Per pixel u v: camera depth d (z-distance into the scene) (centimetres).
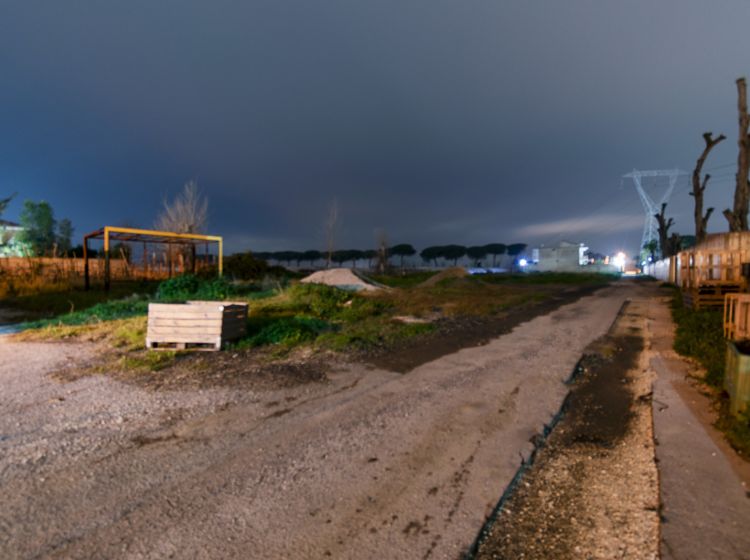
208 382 523
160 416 411
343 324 952
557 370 577
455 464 317
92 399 459
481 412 424
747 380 355
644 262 6006
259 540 230
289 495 275
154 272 2323
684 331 785
